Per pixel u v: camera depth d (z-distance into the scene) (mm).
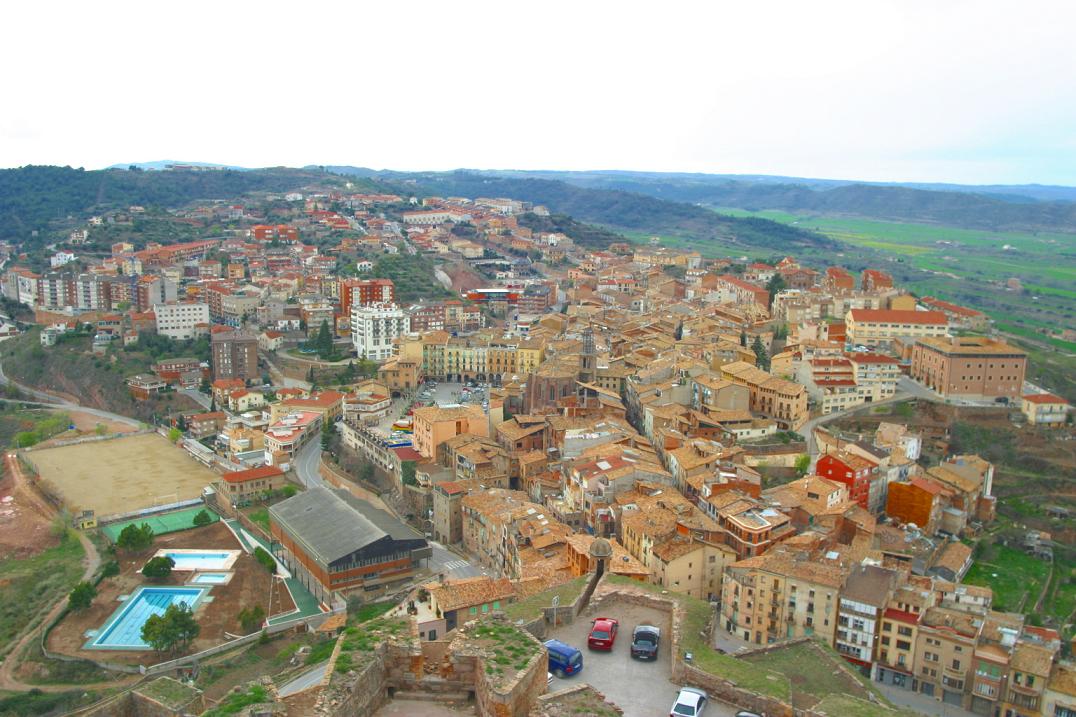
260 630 193375
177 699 73188
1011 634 145875
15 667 185000
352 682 46500
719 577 173500
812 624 153750
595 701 49688
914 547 194625
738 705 61906
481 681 47656
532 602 79750
